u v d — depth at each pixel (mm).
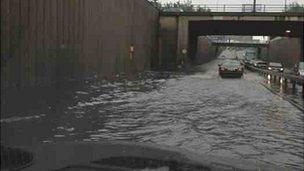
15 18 22266
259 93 30828
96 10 39000
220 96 27938
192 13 71750
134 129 14586
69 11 31594
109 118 17141
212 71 72812
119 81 39594
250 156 10602
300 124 16312
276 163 9867
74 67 32500
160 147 6156
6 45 20953
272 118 17844
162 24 73188
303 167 9492
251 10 69312
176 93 29656
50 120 16047
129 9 53125
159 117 17656
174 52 72750
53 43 28172
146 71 62500
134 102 23453
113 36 45562
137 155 5484
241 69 54156
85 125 15258
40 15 25922
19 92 22047
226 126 15484
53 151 5637
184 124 15836
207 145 11961
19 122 15305
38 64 25391
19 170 4730
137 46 58094
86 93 27094
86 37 35906
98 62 39750
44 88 26016
